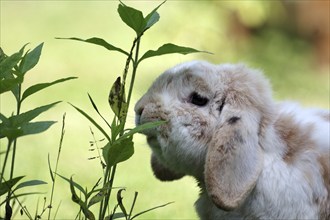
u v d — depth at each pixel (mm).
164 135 8203
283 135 8266
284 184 8016
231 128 7930
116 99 7418
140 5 29250
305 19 23953
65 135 16391
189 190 12820
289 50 23328
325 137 8336
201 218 8766
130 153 7117
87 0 30672
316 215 8078
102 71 23156
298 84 21844
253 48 23188
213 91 8242
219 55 22406
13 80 6566
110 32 27359
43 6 30141
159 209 11781
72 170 13922
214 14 22562
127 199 12070
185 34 22469
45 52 24969
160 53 7367
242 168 7871
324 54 23656
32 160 14219
